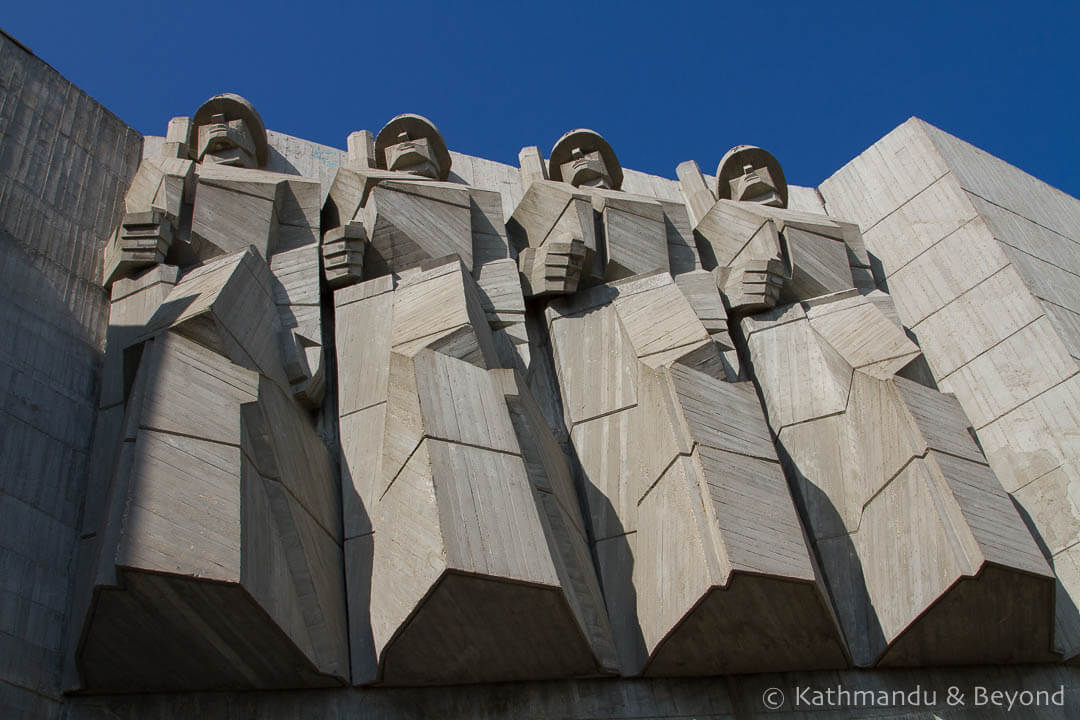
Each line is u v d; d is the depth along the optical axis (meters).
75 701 7.10
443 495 7.42
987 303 12.20
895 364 9.94
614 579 8.71
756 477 8.60
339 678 7.36
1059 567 9.96
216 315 8.18
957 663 8.84
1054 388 11.09
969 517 8.46
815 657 8.35
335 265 10.35
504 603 7.27
